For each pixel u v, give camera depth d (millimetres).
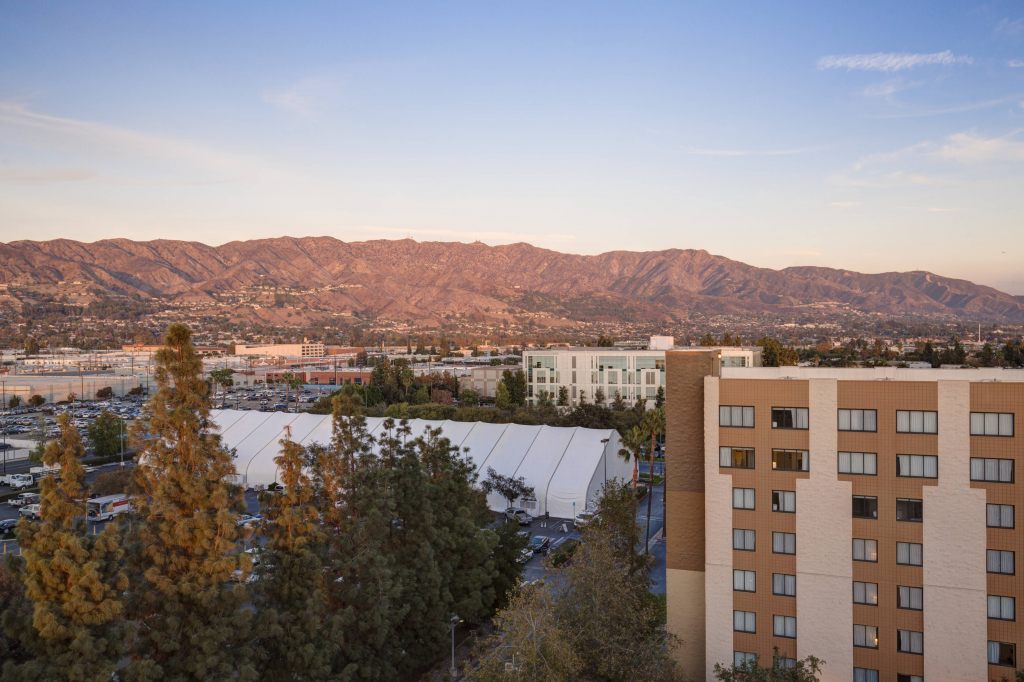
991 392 48688
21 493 114688
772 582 53750
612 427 147625
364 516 56188
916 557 50406
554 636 43781
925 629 50062
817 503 52469
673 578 57375
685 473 57000
